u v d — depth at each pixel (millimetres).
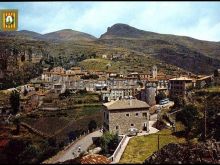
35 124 154375
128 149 81062
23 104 193000
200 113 103125
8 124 150250
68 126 150625
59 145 101812
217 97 117812
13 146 89438
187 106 102938
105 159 70062
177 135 93562
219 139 81688
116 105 101125
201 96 123938
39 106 189000
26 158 79438
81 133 123875
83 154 78625
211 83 156375
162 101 163250
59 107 184000
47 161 79250
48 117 166500
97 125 136125
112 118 99250
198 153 65938
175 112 116062
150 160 66938
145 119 102500
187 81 178875
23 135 134125
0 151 86688
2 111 178625
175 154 66188
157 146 83375
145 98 170000
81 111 177250
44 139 123875
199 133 89938
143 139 90625
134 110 101500
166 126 104375
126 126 100438
